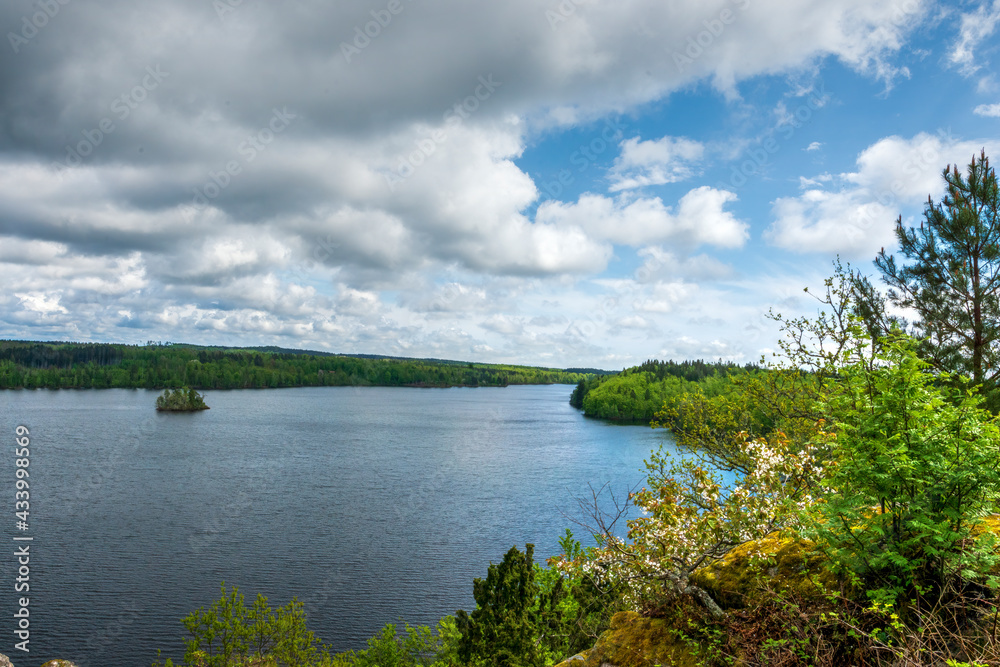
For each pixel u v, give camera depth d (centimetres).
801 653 434
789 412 1336
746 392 1405
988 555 408
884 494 446
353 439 10806
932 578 430
